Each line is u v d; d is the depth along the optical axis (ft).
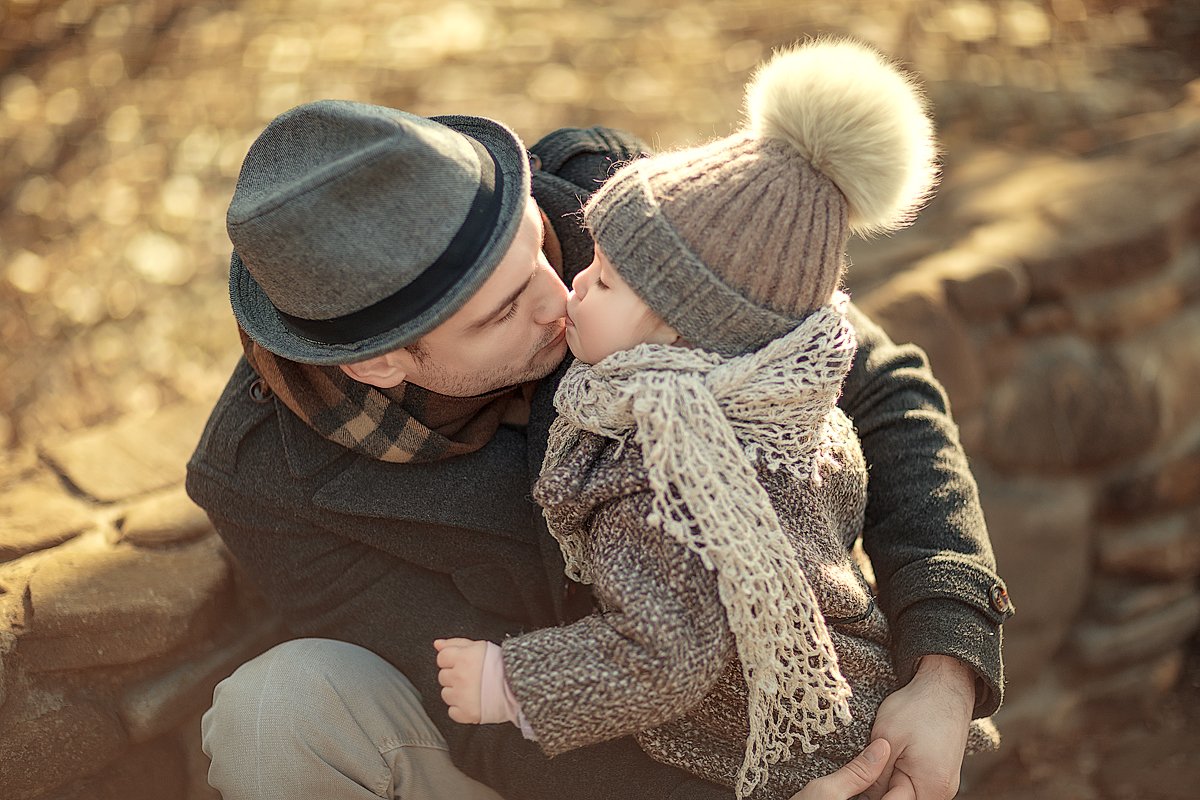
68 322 9.98
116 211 10.87
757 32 12.60
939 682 4.71
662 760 4.65
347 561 5.08
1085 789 8.15
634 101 11.35
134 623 5.65
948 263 7.85
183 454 6.88
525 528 5.05
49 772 5.49
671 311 4.15
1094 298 8.07
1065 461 8.12
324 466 4.94
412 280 4.12
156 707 5.72
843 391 5.32
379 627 5.13
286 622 5.32
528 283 4.39
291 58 12.28
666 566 4.07
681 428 4.05
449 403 4.74
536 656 4.09
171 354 9.60
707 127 10.96
